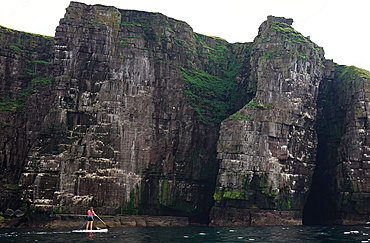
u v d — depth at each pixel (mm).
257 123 83375
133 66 83062
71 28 81250
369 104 87000
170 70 87312
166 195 82625
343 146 88000
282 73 85625
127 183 78938
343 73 94312
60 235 53812
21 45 88438
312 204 93688
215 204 82500
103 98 79938
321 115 94250
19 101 84812
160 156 83812
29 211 74062
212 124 90500
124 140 79938
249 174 81312
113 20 83938
